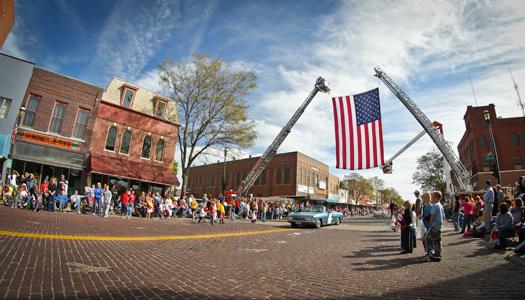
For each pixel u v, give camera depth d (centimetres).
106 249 769
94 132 2361
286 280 561
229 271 618
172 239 1062
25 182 1858
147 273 562
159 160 2800
